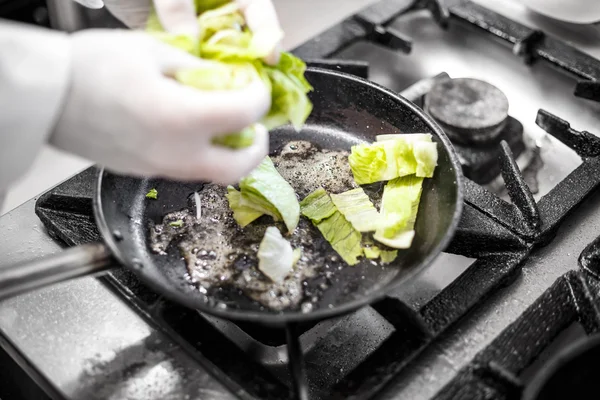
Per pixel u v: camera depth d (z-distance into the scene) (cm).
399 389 57
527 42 82
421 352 58
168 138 52
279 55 60
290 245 65
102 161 54
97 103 51
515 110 80
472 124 74
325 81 73
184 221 67
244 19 62
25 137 50
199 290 62
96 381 57
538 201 67
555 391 52
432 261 57
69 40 52
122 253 57
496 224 65
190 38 57
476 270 63
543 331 58
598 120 78
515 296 62
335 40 85
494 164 75
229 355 59
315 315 54
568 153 75
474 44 88
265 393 57
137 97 51
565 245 65
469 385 56
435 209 66
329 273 63
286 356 63
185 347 59
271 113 61
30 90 49
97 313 61
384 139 71
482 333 60
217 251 65
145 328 60
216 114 51
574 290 60
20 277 53
